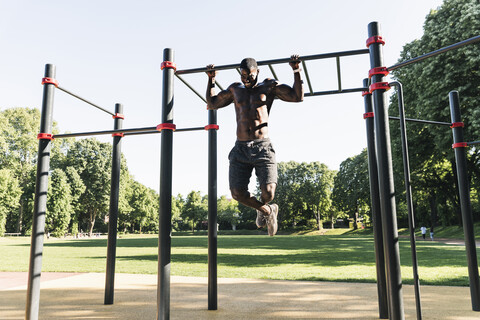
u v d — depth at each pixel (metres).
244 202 3.17
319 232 55.31
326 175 58.69
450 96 4.88
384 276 3.83
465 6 15.52
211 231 4.48
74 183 46.69
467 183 4.58
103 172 49.62
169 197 3.11
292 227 61.41
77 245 23.11
